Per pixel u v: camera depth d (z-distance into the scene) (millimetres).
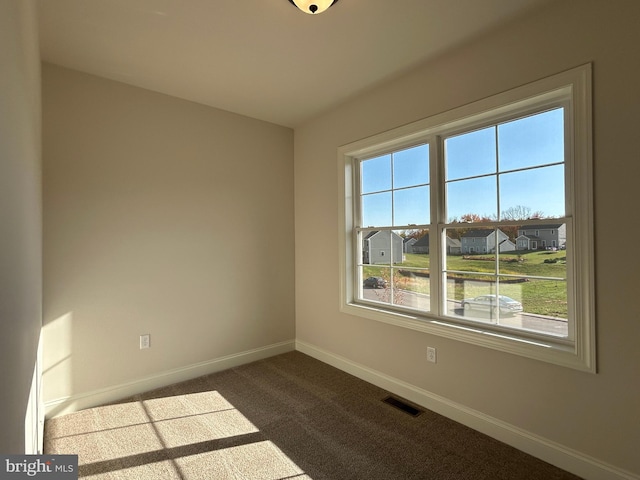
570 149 1921
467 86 2281
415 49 2330
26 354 1089
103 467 1938
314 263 3627
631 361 1659
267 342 3656
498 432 2168
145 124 2900
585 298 1793
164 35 2176
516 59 2039
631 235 1653
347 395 2791
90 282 2633
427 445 2129
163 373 2977
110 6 1902
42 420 2232
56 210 2496
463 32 2139
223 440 2193
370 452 2070
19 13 908
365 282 3215
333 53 2379
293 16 1999
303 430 2301
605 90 1715
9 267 717
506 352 2123
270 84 2834
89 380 2621
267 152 3668
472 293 2402
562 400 1897
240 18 2016
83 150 2611
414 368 2672
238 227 3449
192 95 3037
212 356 3270
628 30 1647
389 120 2803
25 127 1099
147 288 2898
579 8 1793
